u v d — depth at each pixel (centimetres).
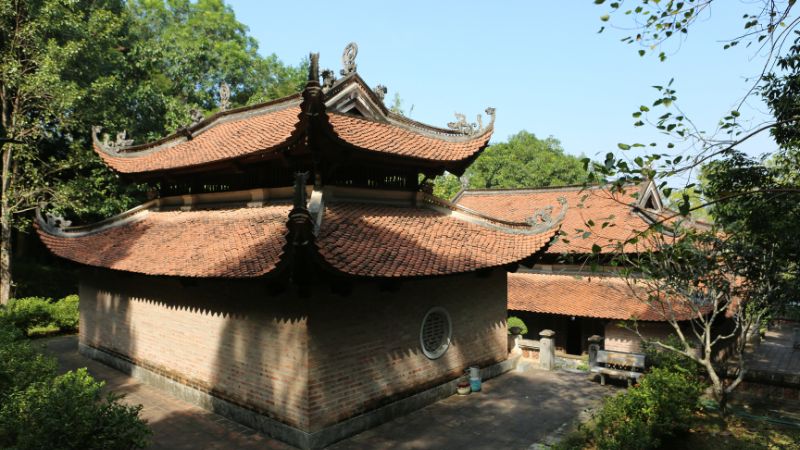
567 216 2677
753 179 1011
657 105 620
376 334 1244
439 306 1444
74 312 2280
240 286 1226
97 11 2645
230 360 1247
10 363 1002
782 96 925
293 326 1097
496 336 1698
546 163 5966
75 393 792
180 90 3809
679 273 1220
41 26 2309
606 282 2330
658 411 1135
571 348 2534
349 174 1395
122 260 1452
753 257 1116
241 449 1072
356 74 1462
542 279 2533
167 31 4066
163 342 1461
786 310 1155
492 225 1602
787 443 1145
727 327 2402
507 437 1165
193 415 1262
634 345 2084
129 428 756
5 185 2431
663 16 649
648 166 627
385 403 1259
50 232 1714
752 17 612
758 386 1488
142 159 1792
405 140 1488
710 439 1174
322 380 1101
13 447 710
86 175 2914
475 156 1556
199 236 1401
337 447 1095
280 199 1402
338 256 1058
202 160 1451
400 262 1169
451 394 1466
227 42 4197
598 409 1337
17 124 2331
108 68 2830
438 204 1631
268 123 1534
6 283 2430
